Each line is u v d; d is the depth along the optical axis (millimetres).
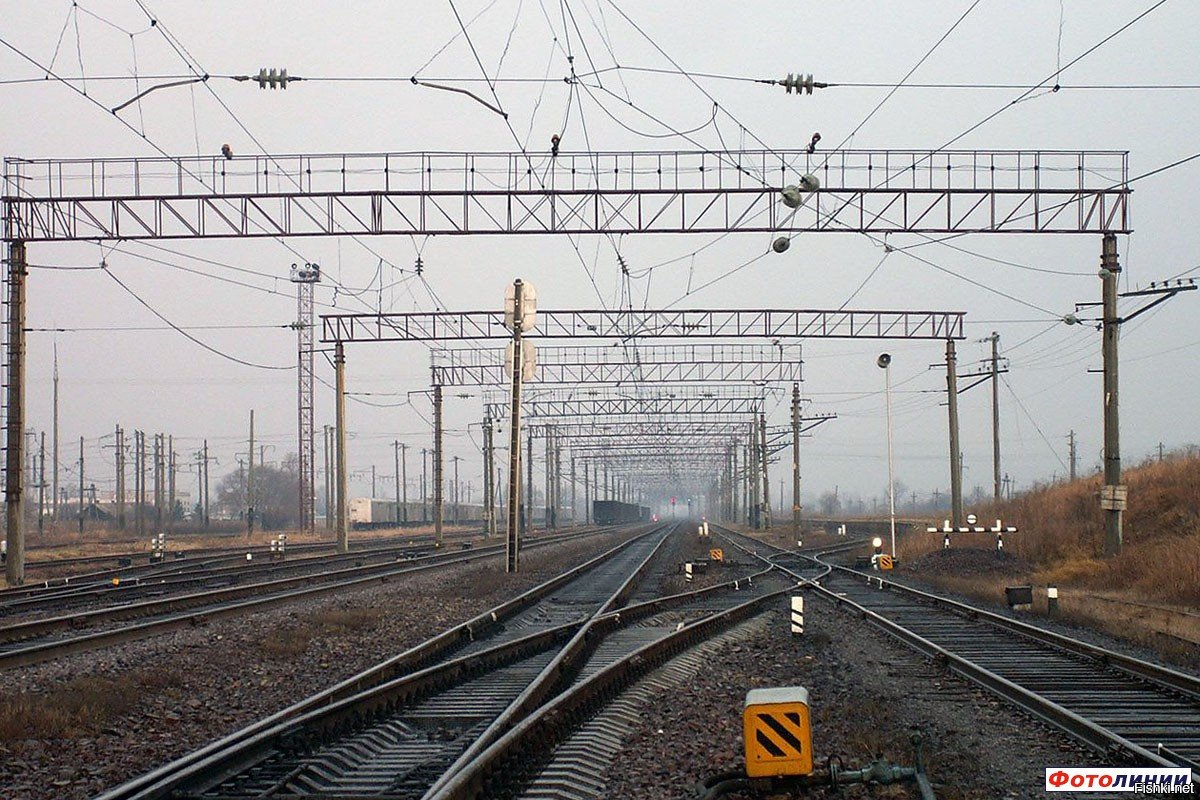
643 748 10867
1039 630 19969
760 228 27984
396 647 18750
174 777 8781
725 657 18344
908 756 10305
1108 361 31688
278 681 15117
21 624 19422
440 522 61469
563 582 34562
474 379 61250
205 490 98312
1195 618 22203
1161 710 12898
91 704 12344
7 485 31891
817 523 109625
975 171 28297
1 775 9664
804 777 8945
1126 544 35469
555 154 27281
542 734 10617
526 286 37219
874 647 19406
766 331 42531
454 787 7969
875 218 28156
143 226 28656
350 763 10188
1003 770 9945
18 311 31328
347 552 50969
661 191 27594
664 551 59594
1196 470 38219
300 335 84188
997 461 61250
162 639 18891
